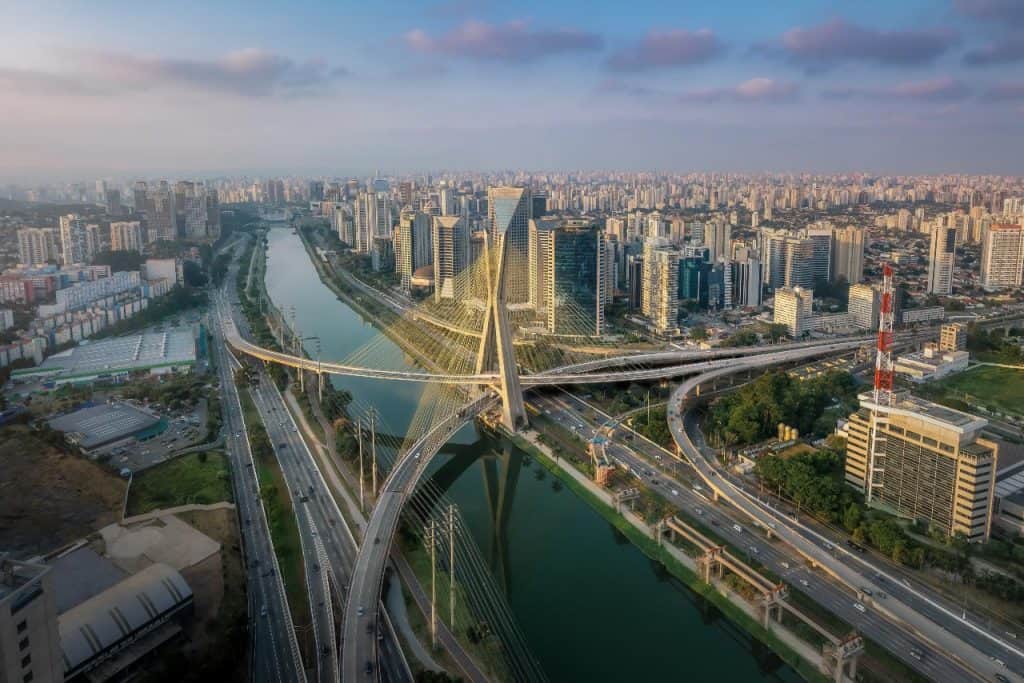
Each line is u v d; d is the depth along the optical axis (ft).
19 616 548.72
